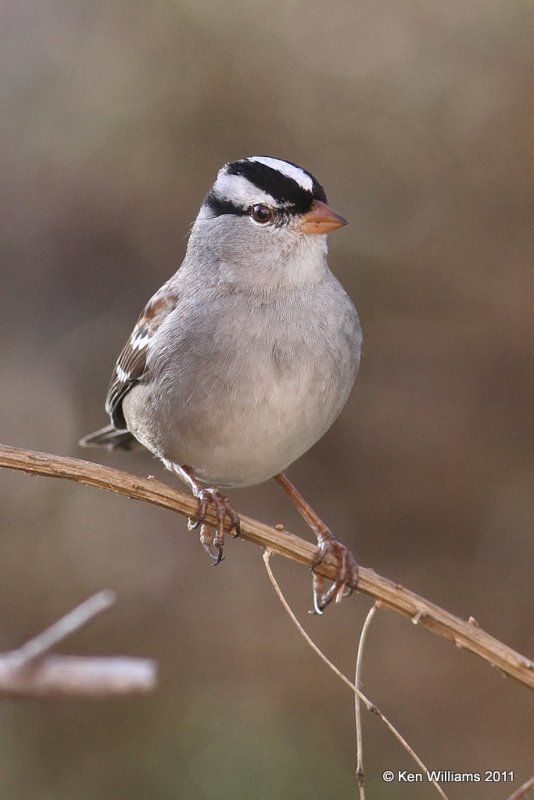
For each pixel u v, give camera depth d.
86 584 11.61
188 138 12.36
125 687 6.13
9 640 11.30
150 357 6.47
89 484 5.27
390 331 12.13
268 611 11.41
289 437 6.24
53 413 12.49
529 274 11.88
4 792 9.73
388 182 12.05
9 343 12.69
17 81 12.69
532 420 11.88
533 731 10.23
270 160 6.38
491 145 11.92
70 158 12.60
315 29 12.16
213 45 12.27
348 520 11.95
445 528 11.85
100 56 12.54
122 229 12.59
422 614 4.93
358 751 4.38
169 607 11.52
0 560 11.70
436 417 12.03
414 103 12.02
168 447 6.56
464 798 9.52
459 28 11.98
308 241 6.21
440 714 10.48
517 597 11.30
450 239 11.99
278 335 6.11
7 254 12.71
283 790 9.65
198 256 6.50
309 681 10.80
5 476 12.06
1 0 12.86
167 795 9.66
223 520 5.50
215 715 10.41
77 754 10.03
